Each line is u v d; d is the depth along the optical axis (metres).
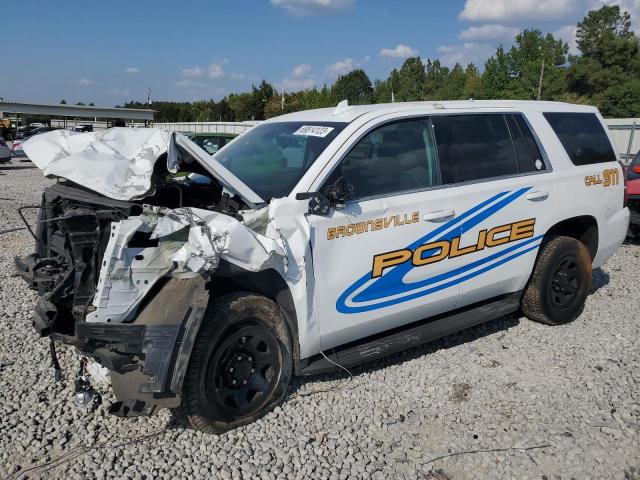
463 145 4.54
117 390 3.20
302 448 3.43
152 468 3.21
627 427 3.67
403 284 4.14
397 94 78.62
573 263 5.27
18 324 5.10
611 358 4.65
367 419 3.74
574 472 3.24
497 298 5.06
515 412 3.84
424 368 4.46
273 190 3.84
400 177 4.15
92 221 3.36
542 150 5.03
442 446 3.48
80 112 78.88
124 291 3.13
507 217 4.68
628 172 8.97
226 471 3.20
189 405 3.32
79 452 3.34
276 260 3.50
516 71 65.06
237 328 3.48
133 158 3.49
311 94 77.88
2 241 8.49
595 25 65.00
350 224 3.82
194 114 108.19
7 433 3.50
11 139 44.00
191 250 3.13
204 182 4.32
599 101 57.88
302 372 3.85
